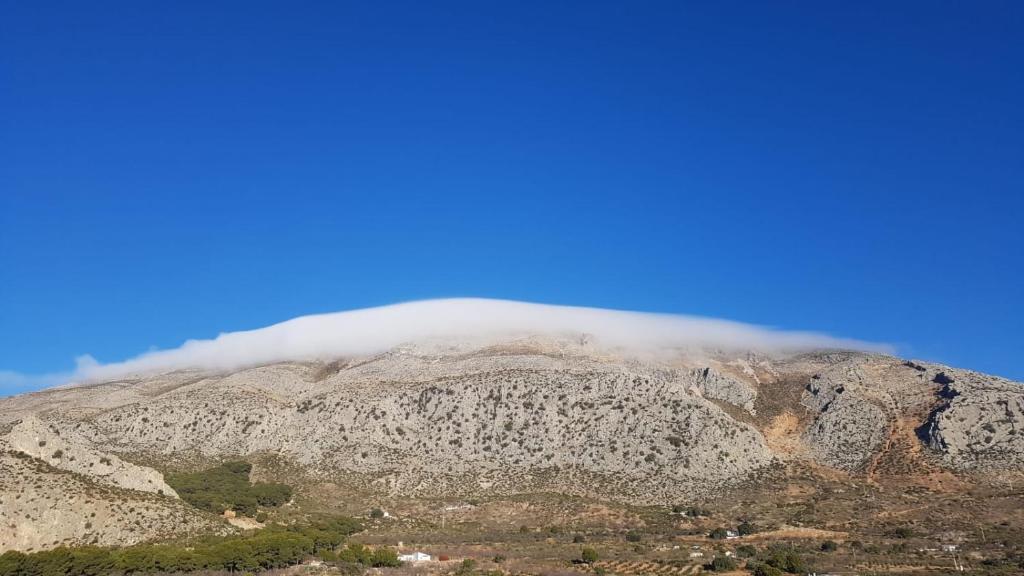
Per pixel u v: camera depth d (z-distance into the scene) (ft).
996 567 337.31
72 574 282.56
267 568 334.65
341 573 330.75
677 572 347.15
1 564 268.41
